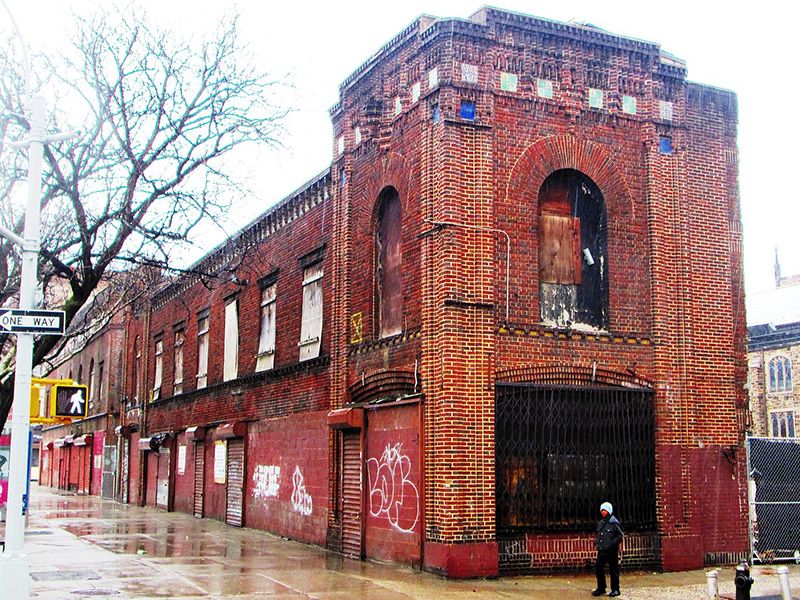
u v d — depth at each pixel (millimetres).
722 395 19031
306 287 23938
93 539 23688
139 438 41062
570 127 18422
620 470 17688
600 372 17891
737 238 19969
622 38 19016
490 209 17297
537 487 16953
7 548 11891
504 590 15023
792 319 64688
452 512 16141
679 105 19484
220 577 16453
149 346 41125
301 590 14914
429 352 17078
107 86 16828
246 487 27219
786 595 11438
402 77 19047
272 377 25719
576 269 18328
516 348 17266
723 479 18797
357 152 21219
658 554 17719
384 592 14703
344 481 20438
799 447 19594
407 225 18641
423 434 17047
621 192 18719
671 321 18688
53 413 14961
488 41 17844
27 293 12648
